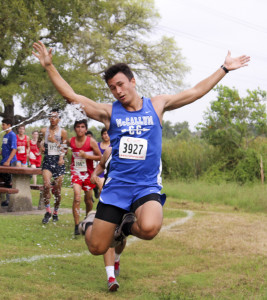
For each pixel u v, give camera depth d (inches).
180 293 165.2
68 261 211.5
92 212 174.7
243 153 825.5
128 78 150.0
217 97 867.4
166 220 368.5
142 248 247.1
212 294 166.7
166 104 156.3
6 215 357.7
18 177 395.5
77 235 278.8
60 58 1001.5
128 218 150.3
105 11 1128.2
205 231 310.7
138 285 177.2
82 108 151.3
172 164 859.4
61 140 319.3
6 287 164.6
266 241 279.1
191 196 635.5
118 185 151.6
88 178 281.7
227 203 586.9
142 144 149.7
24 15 898.7
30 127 579.8
